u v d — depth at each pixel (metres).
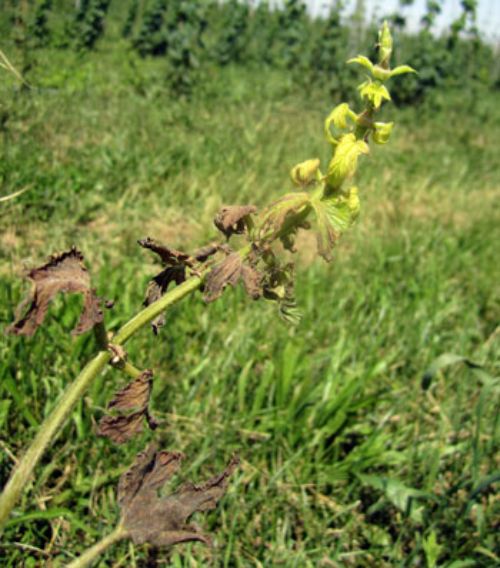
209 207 4.65
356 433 2.72
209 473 2.38
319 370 3.08
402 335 3.59
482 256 5.19
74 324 2.74
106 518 2.07
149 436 2.34
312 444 2.55
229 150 6.31
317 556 2.19
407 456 2.60
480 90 17.31
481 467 2.64
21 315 0.87
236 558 2.09
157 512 0.99
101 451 2.22
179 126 6.95
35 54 6.38
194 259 1.00
